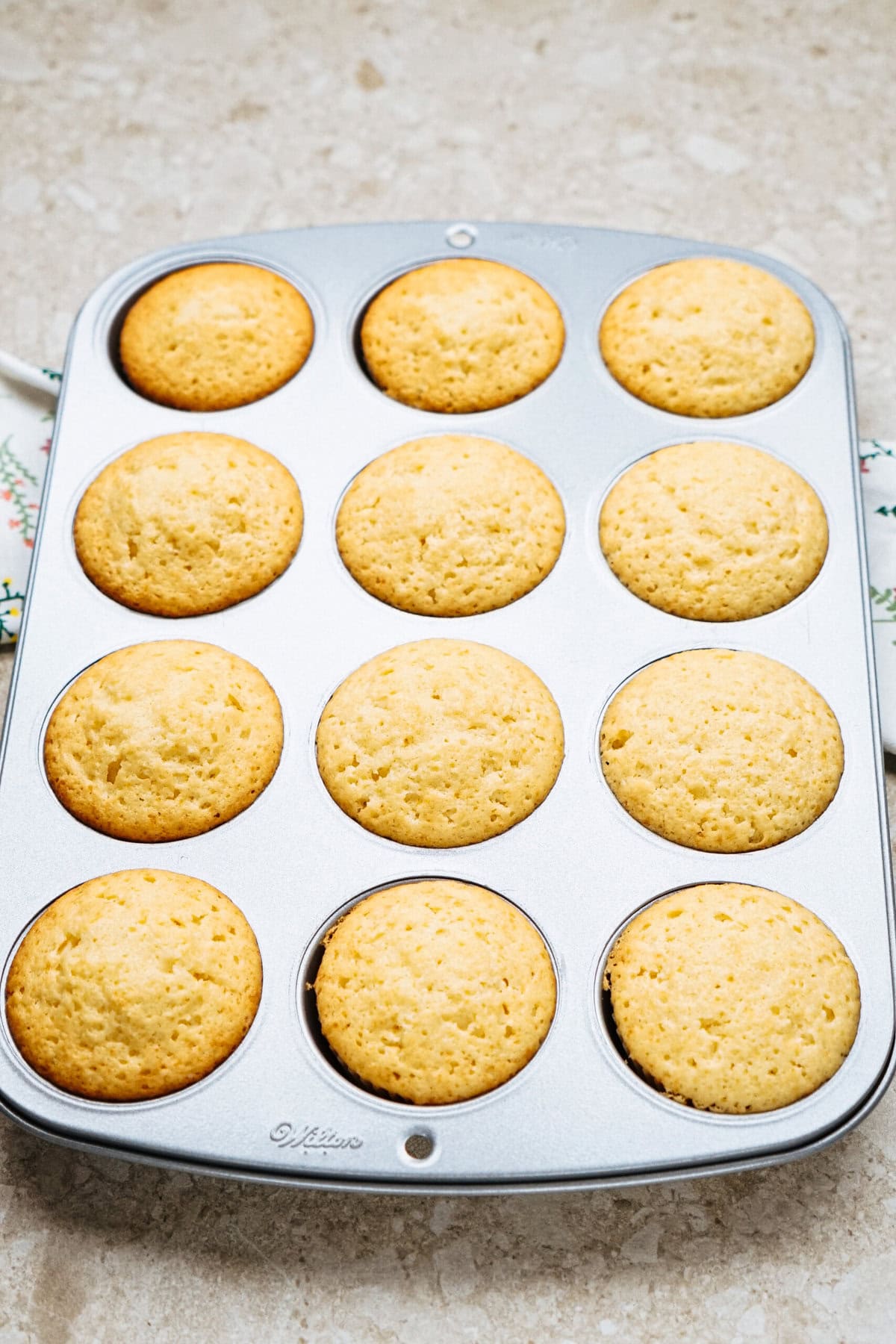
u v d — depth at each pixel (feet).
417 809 1.78
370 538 1.90
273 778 1.82
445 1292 1.78
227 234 2.37
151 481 1.91
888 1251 1.79
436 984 1.69
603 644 1.87
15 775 1.81
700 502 1.90
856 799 1.80
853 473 1.96
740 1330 1.76
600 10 2.53
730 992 1.69
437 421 1.99
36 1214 1.81
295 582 1.91
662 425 1.98
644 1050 1.69
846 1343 1.76
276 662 1.86
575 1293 1.78
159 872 1.77
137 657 1.85
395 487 1.92
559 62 2.50
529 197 2.39
